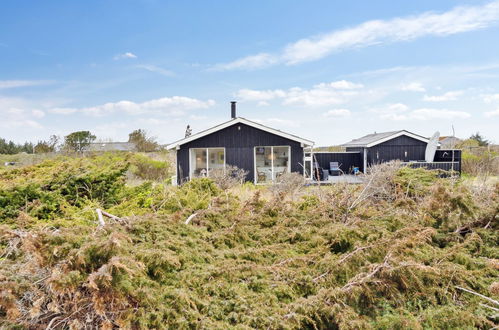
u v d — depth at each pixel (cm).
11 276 209
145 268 240
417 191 525
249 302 239
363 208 450
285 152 1549
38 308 190
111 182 584
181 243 299
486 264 312
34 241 213
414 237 324
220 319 225
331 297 252
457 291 287
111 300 203
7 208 454
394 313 261
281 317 226
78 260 204
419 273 288
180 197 496
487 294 279
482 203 428
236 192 798
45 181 527
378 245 319
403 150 1877
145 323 203
